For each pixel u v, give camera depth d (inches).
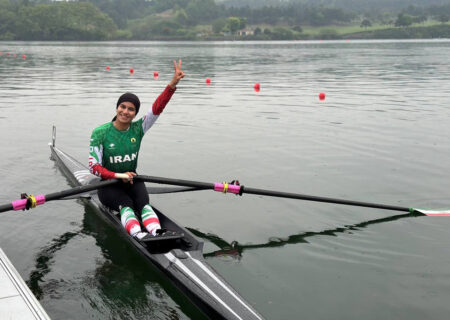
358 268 205.2
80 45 3371.1
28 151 375.9
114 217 241.6
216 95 684.1
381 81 869.2
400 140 417.4
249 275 199.3
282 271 202.8
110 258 212.4
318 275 199.6
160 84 805.9
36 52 2075.5
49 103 596.4
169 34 6771.7
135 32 6929.1
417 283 192.5
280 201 280.2
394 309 174.9
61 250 218.8
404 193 291.3
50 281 192.1
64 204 273.3
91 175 302.8
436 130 455.8
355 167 340.5
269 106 590.9
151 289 187.9
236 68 1183.6
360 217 259.6
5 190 289.0
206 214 261.7
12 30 4968.0
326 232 241.4
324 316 170.4
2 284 160.7
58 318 167.2
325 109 570.3
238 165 343.9
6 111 539.5
